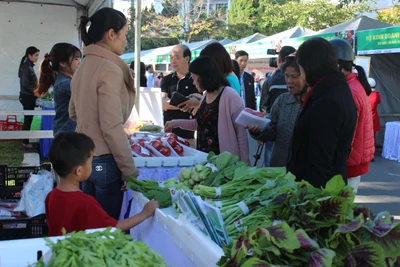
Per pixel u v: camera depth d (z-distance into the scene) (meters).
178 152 3.52
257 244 1.36
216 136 3.39
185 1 35.34
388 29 8.88
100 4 6.42
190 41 34.94
